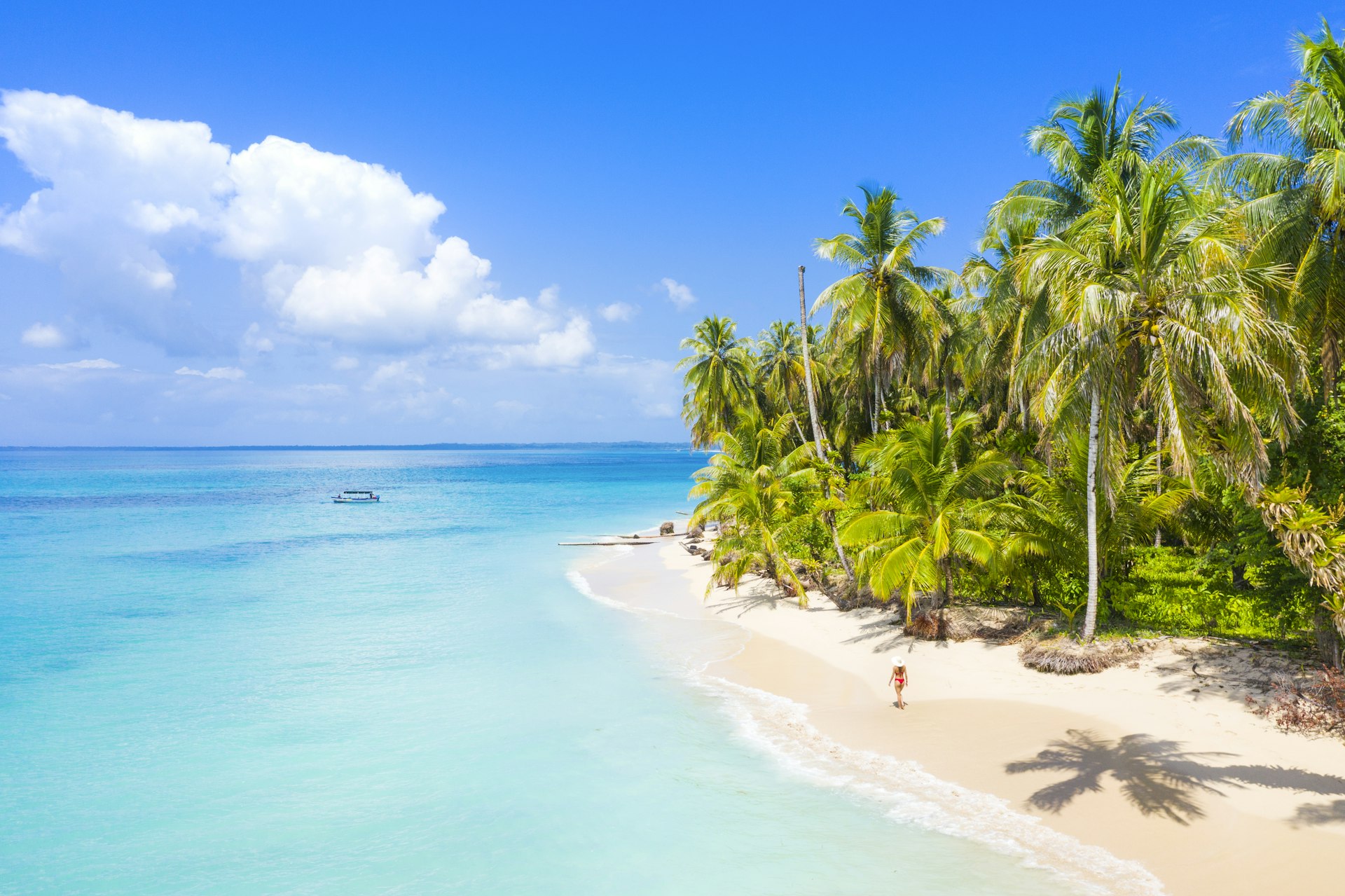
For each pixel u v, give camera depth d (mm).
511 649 25391
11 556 50219
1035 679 18562
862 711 18078
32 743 17719
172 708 19953
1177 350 15609
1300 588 16250
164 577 41312
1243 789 12445
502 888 11508
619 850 12461
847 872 11430
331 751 17016
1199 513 20359
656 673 22359
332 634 27891
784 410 59531
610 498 112375
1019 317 28031
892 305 31844
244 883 11898
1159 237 16781
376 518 79000
